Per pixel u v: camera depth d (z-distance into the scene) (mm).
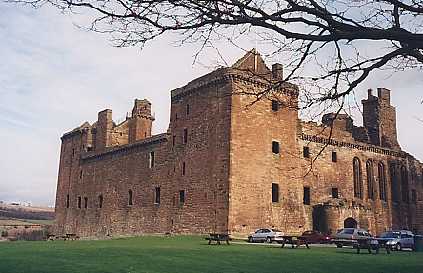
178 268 20828
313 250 34562
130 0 7168
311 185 54062
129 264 22000
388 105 67688
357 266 23484
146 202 58094
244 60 46969
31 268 19922
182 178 52656
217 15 7441
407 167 66500
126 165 63906
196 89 52938
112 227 64188
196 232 49000
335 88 8406
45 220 140500
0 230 93750
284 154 51812
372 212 58188
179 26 7512
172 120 56219
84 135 77250
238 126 48281
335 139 57938
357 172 60000
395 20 8070
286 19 7566
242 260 24750
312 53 8258
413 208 65812
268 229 44000
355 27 7496
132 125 72750
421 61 7715
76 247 33000
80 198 74438
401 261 26906
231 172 46719
